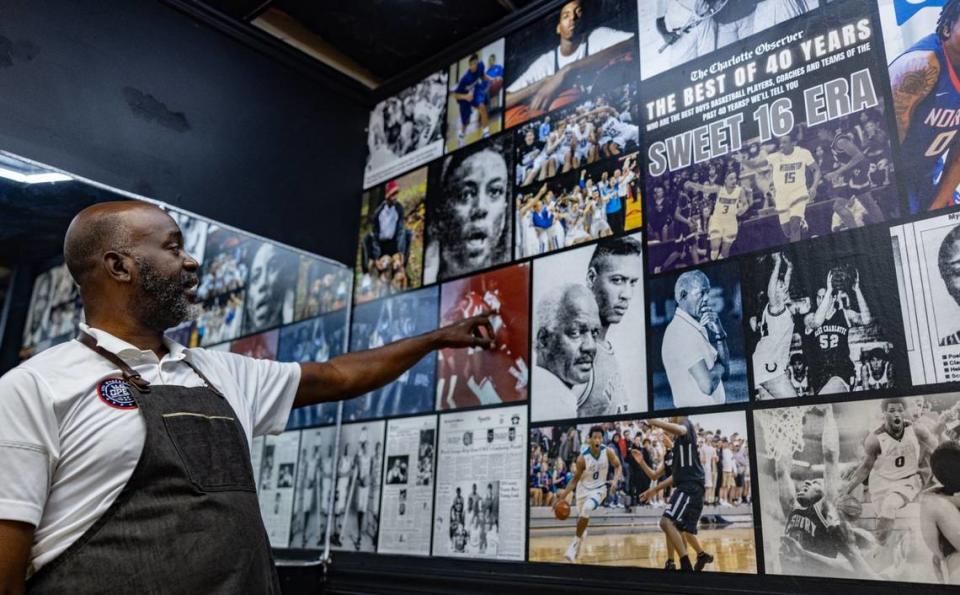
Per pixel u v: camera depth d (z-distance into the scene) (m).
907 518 1.39
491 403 2.18
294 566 2.41
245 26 2.54
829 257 1.61
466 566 2.08
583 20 2.27
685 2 2.02
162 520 1.07
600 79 2.18
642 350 1.87
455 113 2.61
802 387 1.58
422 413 2.37
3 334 3.05
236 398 1.36
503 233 2.31
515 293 2.22
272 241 2.56
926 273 1.47
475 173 2.47
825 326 1.58
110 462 1.07
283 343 2.94
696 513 1.67
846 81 1.67
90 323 1.28
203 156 2.40
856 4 1.69
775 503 1.56
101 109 2.15
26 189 2.14
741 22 1.89
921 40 1.58
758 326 1.68
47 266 2.96
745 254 1.75
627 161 2.04
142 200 2.21
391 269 2.67
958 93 1.51
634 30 2.12
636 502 1.78
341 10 2.55
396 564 2.28
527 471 2.03
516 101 2.41
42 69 2.04
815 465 1.53
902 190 1.54
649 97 2.04
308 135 2.75
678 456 1.73
